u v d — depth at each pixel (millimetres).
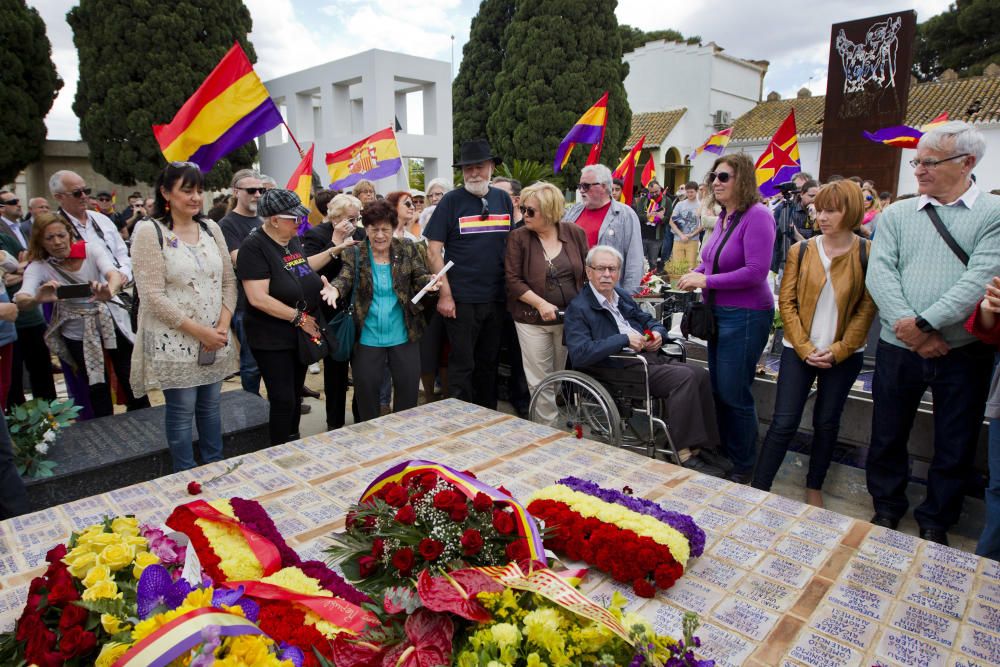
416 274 3812
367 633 1322
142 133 15898
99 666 1135
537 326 4188
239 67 4406
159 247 3000
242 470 2561
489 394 4645
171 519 1741
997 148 17719
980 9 26484
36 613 1295
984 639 1524
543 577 1411
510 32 19766
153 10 15836
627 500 2062
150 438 3672
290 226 3387
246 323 3500
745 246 3400
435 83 16375
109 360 4297
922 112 19047
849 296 3145
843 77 13867
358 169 6570
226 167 16781
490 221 4324
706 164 24781
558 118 18812
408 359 3844
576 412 3793
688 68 24766
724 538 2012
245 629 1121
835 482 3775
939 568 1831
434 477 1730
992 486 2609
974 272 2629
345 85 16625
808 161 21531
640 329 3984
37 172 16781
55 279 3914
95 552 1475
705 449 3795
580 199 5012
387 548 1542
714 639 1528
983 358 2785
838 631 1556
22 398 4609
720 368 3623
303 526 2100
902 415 3086
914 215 2877
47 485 3148
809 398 4418
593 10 18969
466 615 1281
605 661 1191
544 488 2258
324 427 4781
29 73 15305
